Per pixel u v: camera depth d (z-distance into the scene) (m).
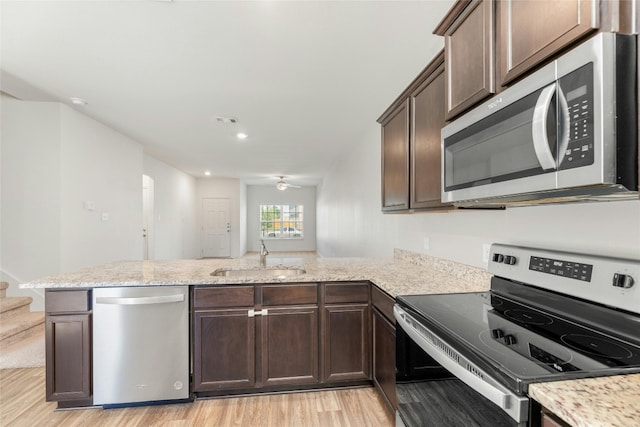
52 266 3.36
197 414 1.99
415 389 1.33
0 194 3.31
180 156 6.06
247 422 1.90
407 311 1.42
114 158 4.36
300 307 2.18
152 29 2.06
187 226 8.31
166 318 2.05
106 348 2.00
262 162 6.65
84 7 1.84
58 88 2.99
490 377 0.85
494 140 1.11
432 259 2.44
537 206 1.44
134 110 3.56
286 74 2.68
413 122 1.99
